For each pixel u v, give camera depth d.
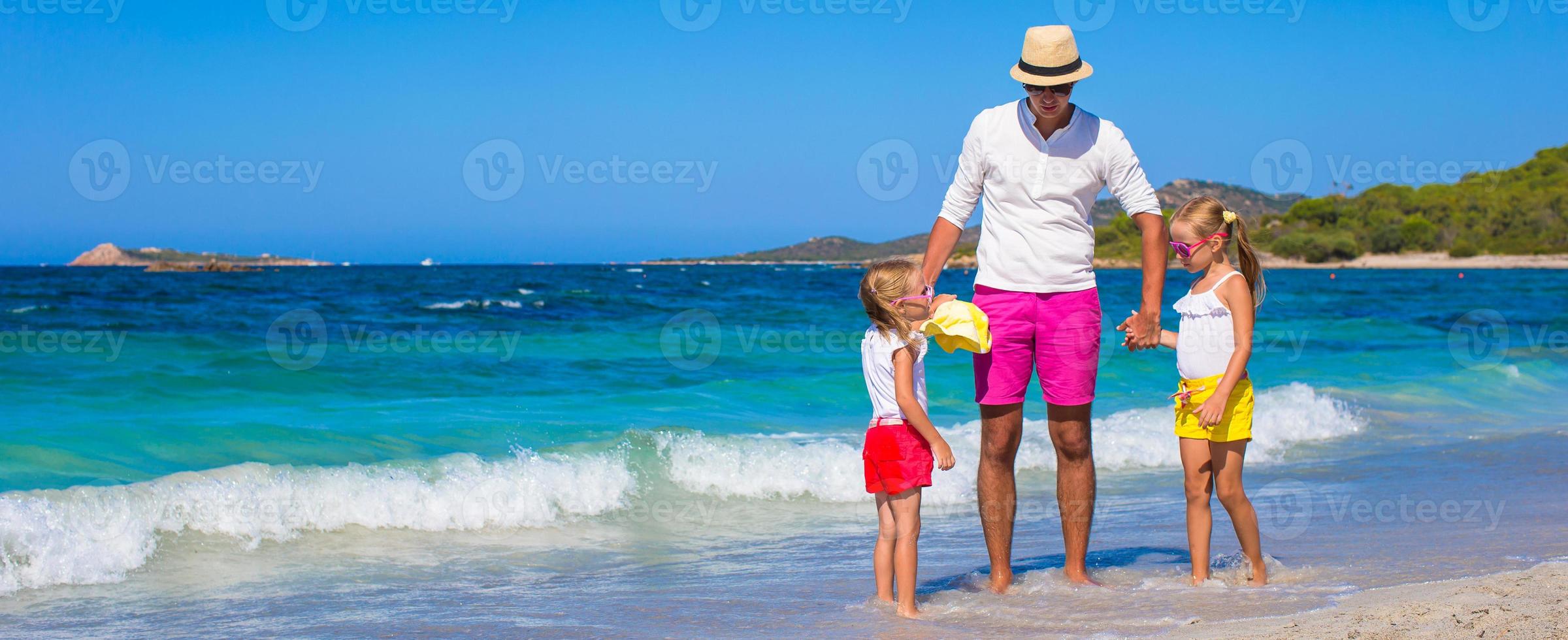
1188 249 3.47
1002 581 3.52
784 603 3.54
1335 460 6.86
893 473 3.25
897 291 3.26
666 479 5.69
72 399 7.98
